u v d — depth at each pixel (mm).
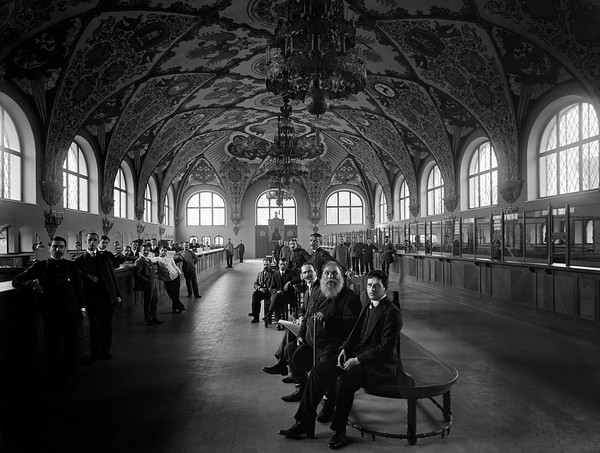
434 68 14406
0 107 11766
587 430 4008
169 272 10508
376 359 3703
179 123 21328
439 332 8188
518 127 13820
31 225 12562
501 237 10531
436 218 20844
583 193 11750
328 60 6902
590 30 9781
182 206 35406
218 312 10711
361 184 35156
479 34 11945
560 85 12109
